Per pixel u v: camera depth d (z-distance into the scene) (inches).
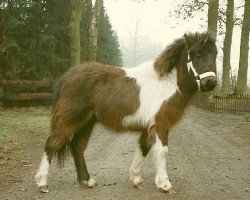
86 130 266.8
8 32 731.4
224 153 397.1
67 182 276.8
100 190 255.9
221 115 735.7
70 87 256.8
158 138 245.6
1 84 688.4
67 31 796.6
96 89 254.1
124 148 404.8
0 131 458.3
